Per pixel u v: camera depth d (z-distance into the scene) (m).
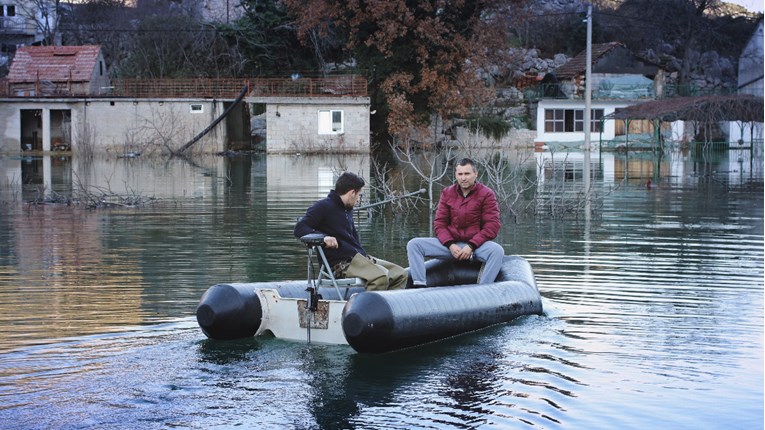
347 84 43.47
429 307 7.59
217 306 7.62
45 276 10.64
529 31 63.38
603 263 11.52
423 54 43.22
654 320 8.39
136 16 58.81
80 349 7.39
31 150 44.78
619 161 36.31
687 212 17.55
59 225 15.73
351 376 6.72
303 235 8.12
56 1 55.56
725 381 6.59
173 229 15.05
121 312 8.70
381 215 17.00
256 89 43.06
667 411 5.99
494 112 52.06
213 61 51.84
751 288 9.86
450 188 9.10
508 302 8.37
